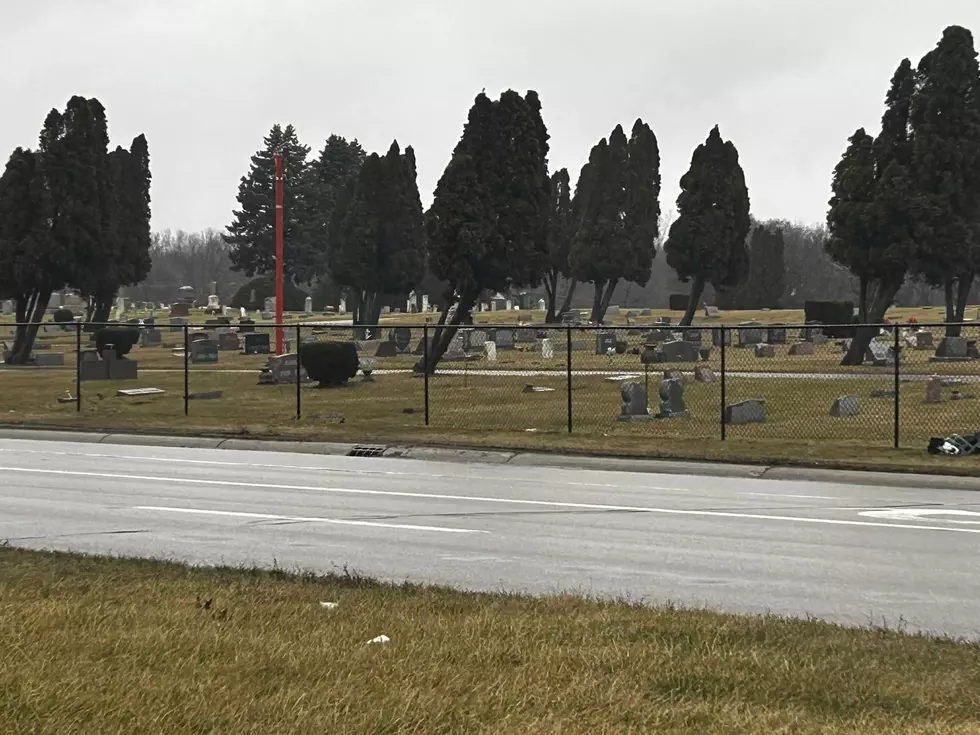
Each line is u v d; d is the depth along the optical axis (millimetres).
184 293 131750
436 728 5250
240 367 42531
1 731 5008
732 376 33406
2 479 16812
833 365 36844
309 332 58906
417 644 6891
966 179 37281
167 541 11672
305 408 27453
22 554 10234
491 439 20516
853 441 20453
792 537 11883
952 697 6016
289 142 107312
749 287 87875
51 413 26500
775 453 18234
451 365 40406
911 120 37656
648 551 11102
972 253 38000
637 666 6488
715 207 53531
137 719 5223
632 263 62250
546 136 35781
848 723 5539
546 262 36031
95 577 9047
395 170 64312
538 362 41344
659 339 50531
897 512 13578
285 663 6363
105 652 6527
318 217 100438
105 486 16016
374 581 9109
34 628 7035
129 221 59562
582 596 8883
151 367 43125
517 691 5902
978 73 37031
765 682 6234
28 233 47906
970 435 18562
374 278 64188
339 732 5129
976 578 9852
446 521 12922
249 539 11789
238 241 107062
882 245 37656
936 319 62812
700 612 8125
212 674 6090
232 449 21125
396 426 22672
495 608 8062
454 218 34688
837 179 38844
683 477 17016
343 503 14336
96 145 50125
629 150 62781
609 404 27250
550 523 12773
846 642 7211
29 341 47125
